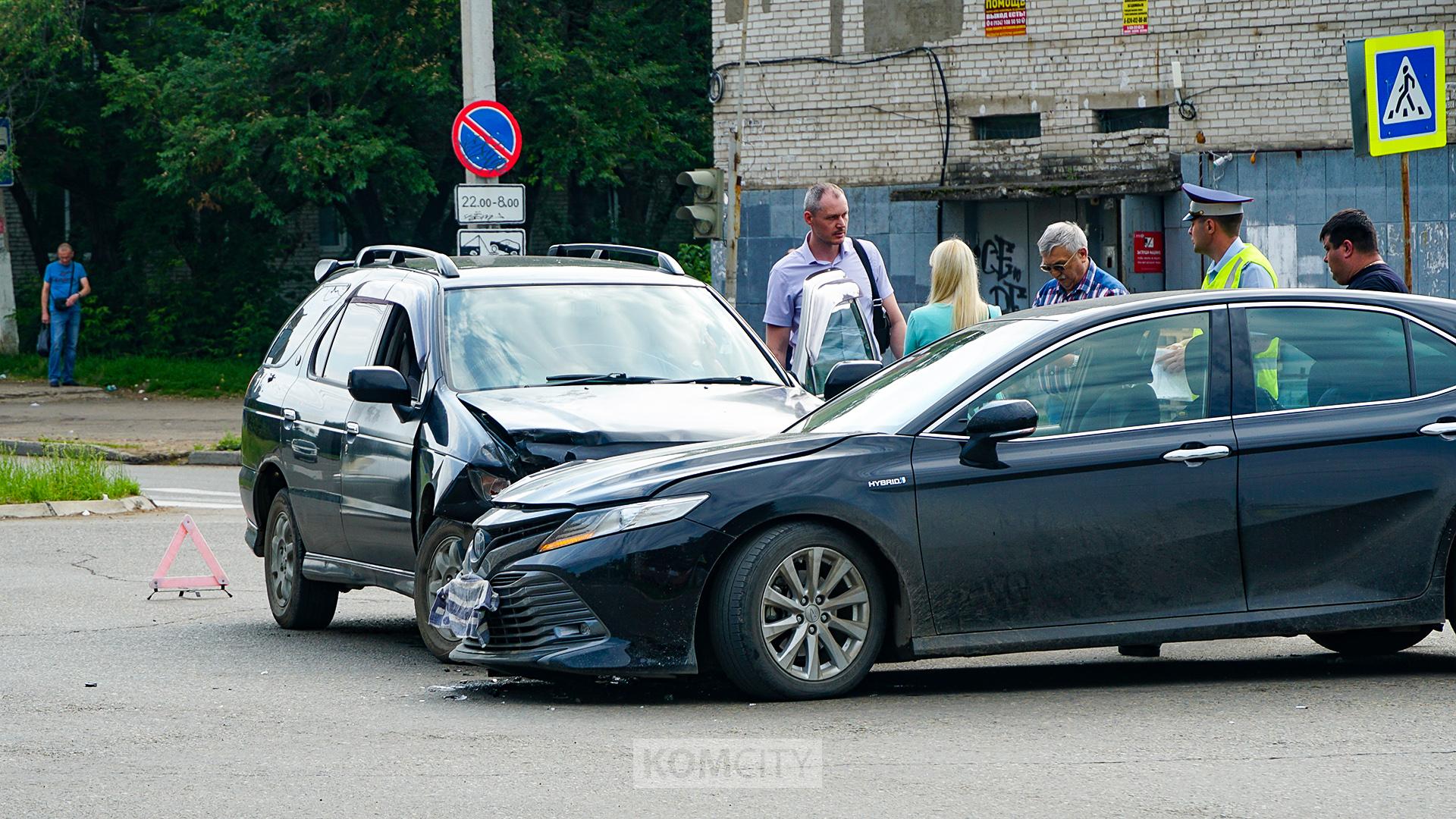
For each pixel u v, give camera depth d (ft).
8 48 285.02
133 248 316.40
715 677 66.74
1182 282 199.93
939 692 63.26
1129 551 61.62
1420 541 63.05
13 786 49.80
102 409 238.89
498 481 69.82
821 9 214.90
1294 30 194.39
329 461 83.61
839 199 93.09
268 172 286.66
